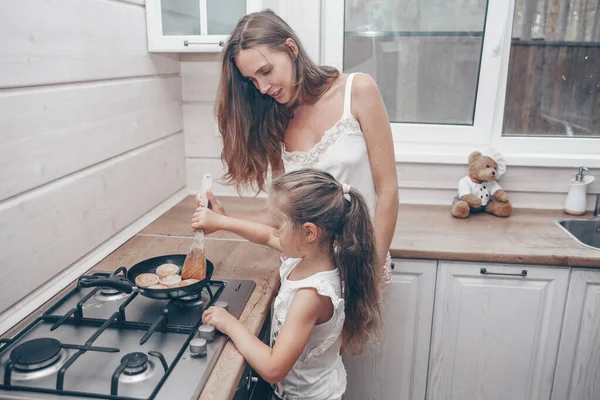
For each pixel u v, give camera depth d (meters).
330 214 1.16
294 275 1.25
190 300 1.27
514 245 1.76
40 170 1.25
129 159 1.70
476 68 2.09
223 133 1.53
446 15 2.04
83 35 1.39
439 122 2.17
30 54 1.19
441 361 1.86
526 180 2.10
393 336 1.85
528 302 1.76
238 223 1.39
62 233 1.35
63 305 1.23
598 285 1.71
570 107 2.12
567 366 1.80
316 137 1.46
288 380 1.27
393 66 2.13
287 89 1.34
